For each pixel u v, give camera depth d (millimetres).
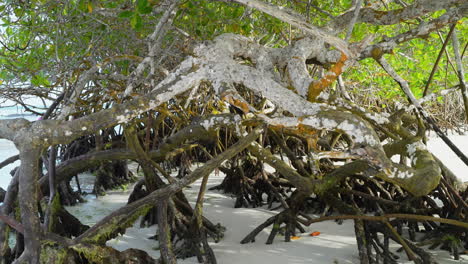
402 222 5285
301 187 4746
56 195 4652
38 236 3227
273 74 3764
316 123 2986
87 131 3113
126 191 8055
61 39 4582
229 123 4441
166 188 4102
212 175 9516
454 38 4457
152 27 4645
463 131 17281
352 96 10344
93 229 3643
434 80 6703
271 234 5062
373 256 4504
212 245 5035
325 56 3812
